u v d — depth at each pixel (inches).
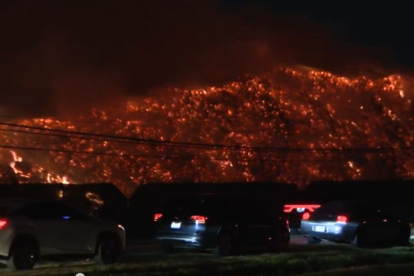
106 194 1913.1
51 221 867.4
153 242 1363.2
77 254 893.2
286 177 3853.3
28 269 832.3
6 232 819.4
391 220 1249.4
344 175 3929.6
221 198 1050.7
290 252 1107.3
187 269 815.1
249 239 1053.8
